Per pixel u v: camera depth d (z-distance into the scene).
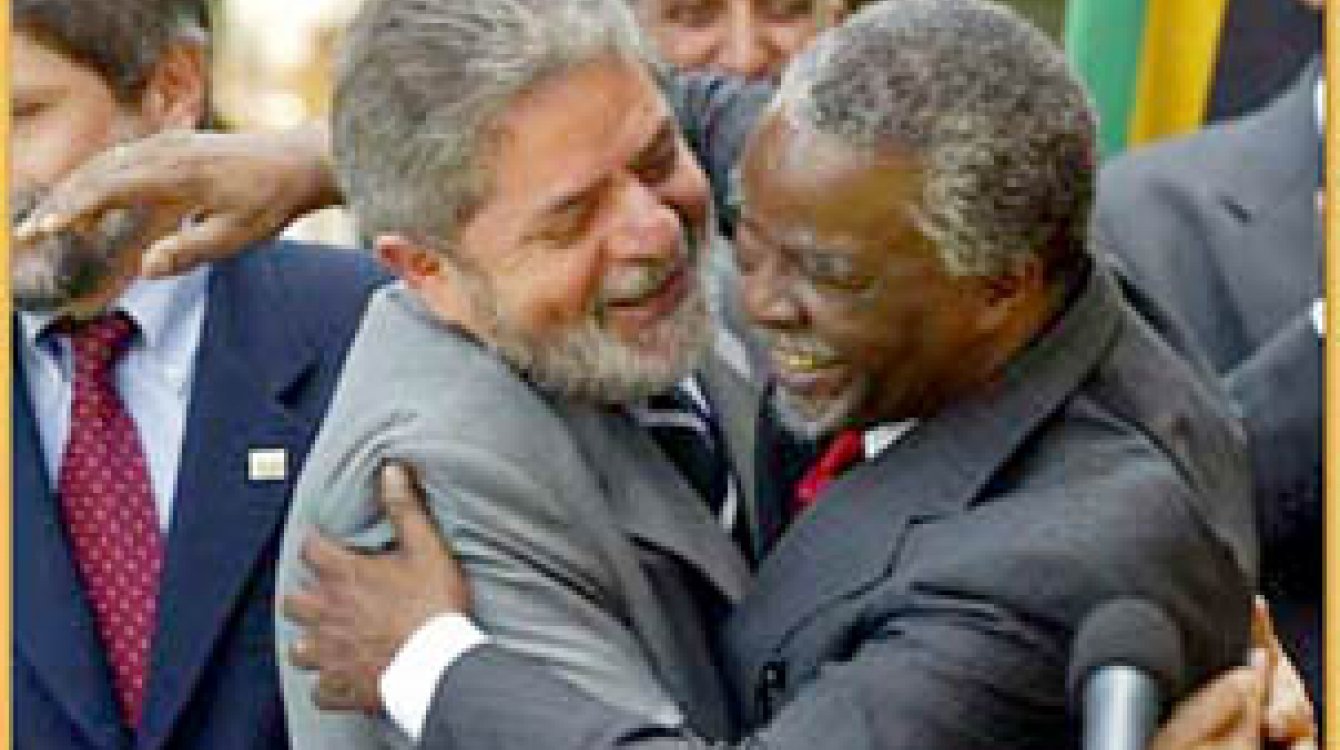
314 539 3.56
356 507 3.58
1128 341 3.55
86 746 4.00
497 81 3.45
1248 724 3.35
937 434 3.46
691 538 3.63
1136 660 3.05
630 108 3.50
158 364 4.12
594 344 3.53
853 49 3.35
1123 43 5.57
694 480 3.72
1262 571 4.18
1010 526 3.35
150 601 4.06
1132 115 5.59
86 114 3.98
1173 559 3.33
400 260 3.59
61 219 3.83
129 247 3.91
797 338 3.40
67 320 4.07
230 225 3.87
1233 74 5.48
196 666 4.00
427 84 3.47
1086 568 3.29
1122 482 3.36
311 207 3.91
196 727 4.02
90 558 4.06
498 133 3.47
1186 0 5.56
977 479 3.43
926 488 3.45
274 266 4.19
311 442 4.09
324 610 3.53
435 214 3.51
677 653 3.57
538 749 3.37
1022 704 3.29
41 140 3.97
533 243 3.49
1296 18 5.44
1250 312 4.67
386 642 3.49
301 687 3.69
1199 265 4.71
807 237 3.34
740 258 3.44
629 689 3.47
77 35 3.96
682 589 3.62
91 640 4.02
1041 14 6.55
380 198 3.54
